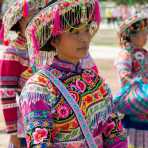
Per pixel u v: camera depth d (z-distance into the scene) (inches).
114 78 502.9
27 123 103.0
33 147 101.3
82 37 106.4
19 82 157.2
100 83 109.5
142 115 196.7
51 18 105.6
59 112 103.9
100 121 108.1
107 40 1066.1
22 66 156.8
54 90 104.4
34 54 111.3
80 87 106.4
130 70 205.5
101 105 108.3
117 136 111.5
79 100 105.4
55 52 110.0
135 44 211.6
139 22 210.4
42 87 103.7
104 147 112.6
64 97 104.5
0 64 157.9
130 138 200.8
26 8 146.8
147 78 207.3
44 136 101.4
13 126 157.5
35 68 117.9
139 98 191.9
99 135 108.5
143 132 199.3
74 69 107.6
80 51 107.0
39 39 108.5
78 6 104.7
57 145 104.5
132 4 1759.4
